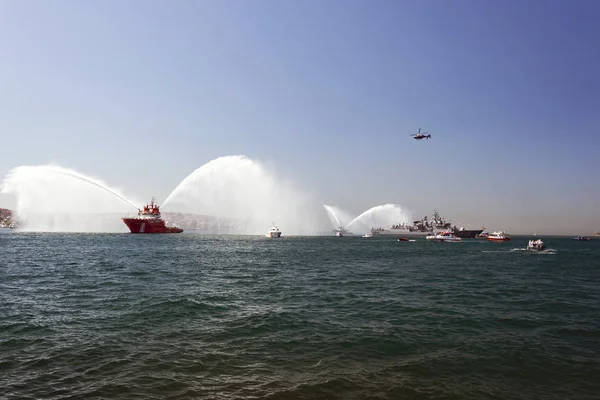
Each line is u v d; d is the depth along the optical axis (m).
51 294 27.39
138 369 13.32
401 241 165.62
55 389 11.61
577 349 16.64
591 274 48.00
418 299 28.41
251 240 130.50
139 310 22.50
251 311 23.05
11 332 17.59
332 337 17.78
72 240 100.56
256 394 11.48
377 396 11.59
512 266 58.00
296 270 46.69
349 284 35.69
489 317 22.72
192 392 11.55
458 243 156.50
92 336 17.17
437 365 14.36
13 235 125.12
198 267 46.97
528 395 12.02
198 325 19.44
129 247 80.62
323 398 11.35
